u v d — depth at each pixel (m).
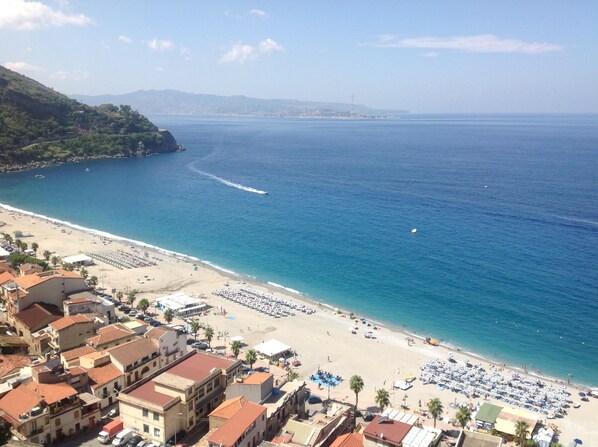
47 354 108.94
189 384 93.44
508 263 199.50
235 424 83.25
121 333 117.44
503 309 162.38
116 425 91.50
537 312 160.00
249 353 119.81
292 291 179.00
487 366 131.38
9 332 125.00
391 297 172.88
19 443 79.69
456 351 139.12
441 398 115.94
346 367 129.12
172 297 165.00
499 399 116.31
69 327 116.50
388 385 121.00
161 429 88.81
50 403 86.50
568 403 115.25
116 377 101.69
